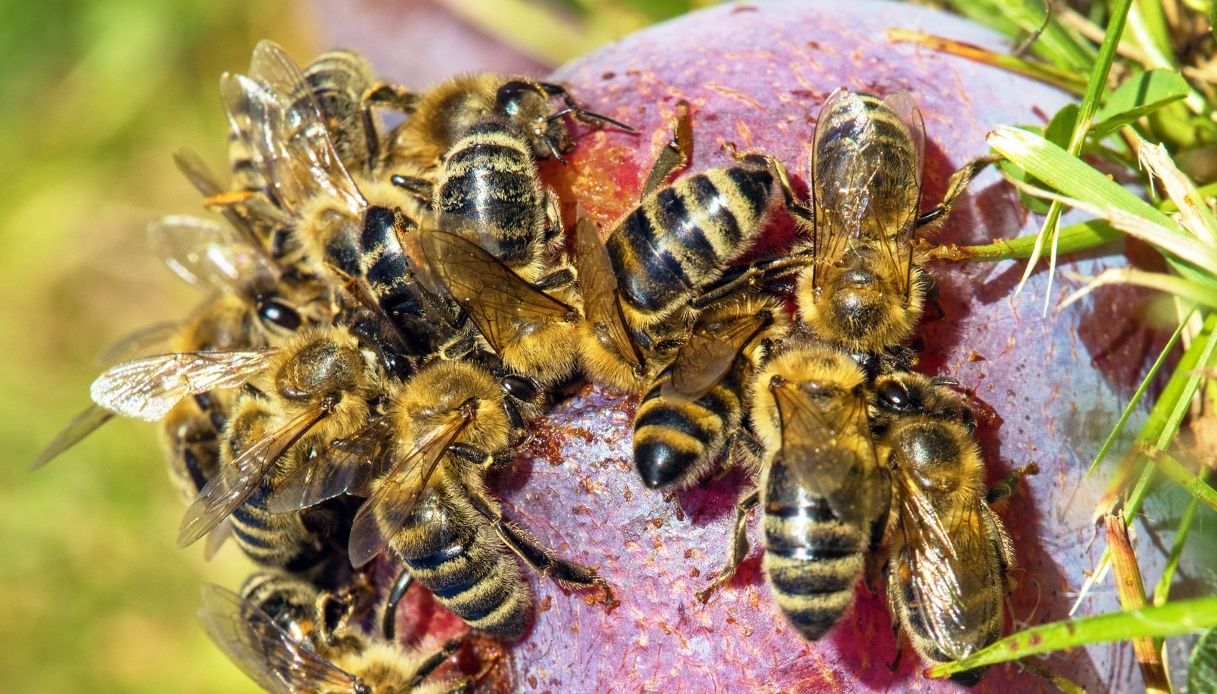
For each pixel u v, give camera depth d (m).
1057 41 0.17
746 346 0.16
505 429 0.16
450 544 0.16
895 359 0.16
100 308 0.26
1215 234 0.16
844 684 0.16
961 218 0.16
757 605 0.16
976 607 0.15
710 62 0.16
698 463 0.16
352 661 0.17
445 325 0.16
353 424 0.17
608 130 0.16
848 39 0.16
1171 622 0.15
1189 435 0.16
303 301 0.18
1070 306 0.16
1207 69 0.17
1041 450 0.16
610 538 0.16
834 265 0.16
